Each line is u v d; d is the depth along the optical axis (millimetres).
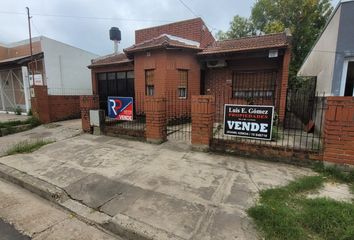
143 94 8828
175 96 8430
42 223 2801
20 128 8742
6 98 13555
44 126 9289
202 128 4969
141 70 8727
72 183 3742
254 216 2555
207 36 10461
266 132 4488
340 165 3674
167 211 2789
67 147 5805
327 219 2365
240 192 3180
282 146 4332
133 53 8781
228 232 2348
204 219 2594
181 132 6906
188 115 8898
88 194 3391
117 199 3184
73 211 3033
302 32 17188
